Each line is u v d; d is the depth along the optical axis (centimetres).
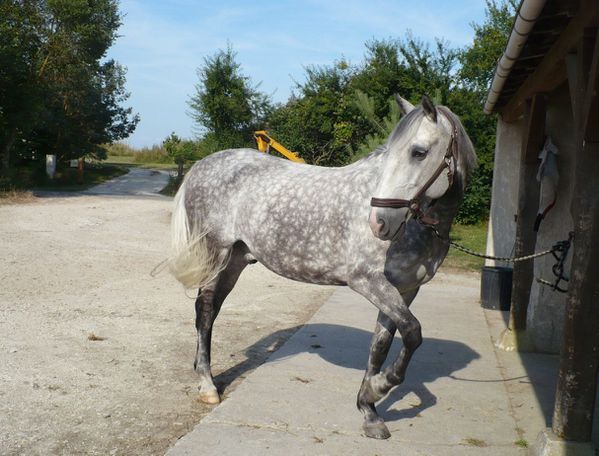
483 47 2408
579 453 319
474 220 2067
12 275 819
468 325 693
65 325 590
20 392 407
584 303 316
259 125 2739
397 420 394
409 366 518
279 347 557
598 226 311
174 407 401
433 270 354
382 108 2214
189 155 2730
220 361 514
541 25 376
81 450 330
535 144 581
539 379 497
